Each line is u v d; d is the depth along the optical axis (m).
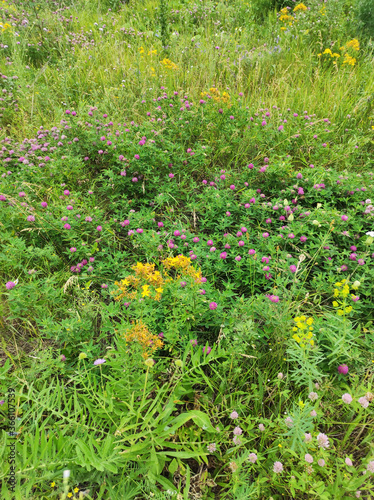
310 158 4.14
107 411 1.77
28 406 1.85
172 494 1.53
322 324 2.30
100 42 6.31
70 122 3.99
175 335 2.13
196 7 7.73
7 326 2.46
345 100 5.05
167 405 1.70
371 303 2.57
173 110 4.37
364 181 3.71
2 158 3.83
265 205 3.27
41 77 5.45
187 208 3.58
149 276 1.95
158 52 6.30
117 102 4.84
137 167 3.55
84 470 1.55
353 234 3.16
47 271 2.81
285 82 5.35
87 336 2.25
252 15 7.94
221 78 5.62
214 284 2.78
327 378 2.07
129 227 3.18
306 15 7.08
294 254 3.03
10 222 2.96
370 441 1.75
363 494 1.63
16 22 6.71
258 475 1.79
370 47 6.55
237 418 1.91
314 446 1.66
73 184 3.66
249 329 2.05
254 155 4.28
